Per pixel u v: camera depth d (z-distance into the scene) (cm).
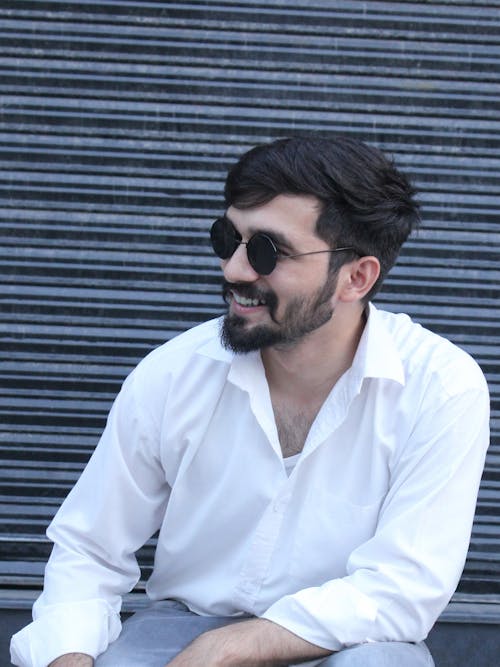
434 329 371
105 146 362
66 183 363
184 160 364
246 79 362
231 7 360
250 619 261
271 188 239
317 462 259
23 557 371
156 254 367
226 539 268
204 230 367
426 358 260
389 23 362
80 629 249
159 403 264
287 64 362
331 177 239
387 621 242
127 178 364
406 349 263
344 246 246
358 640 241
